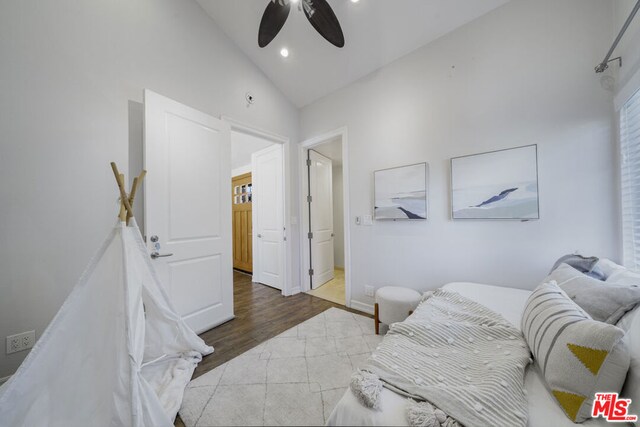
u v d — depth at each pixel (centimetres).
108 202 178
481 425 66
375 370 89
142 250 147
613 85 146
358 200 276
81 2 168
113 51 182
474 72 197
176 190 205
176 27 220
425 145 224
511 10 180
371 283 265
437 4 196
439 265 216
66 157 162
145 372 158
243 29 254
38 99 152
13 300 144
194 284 217
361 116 274
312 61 273
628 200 137
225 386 148
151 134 188
